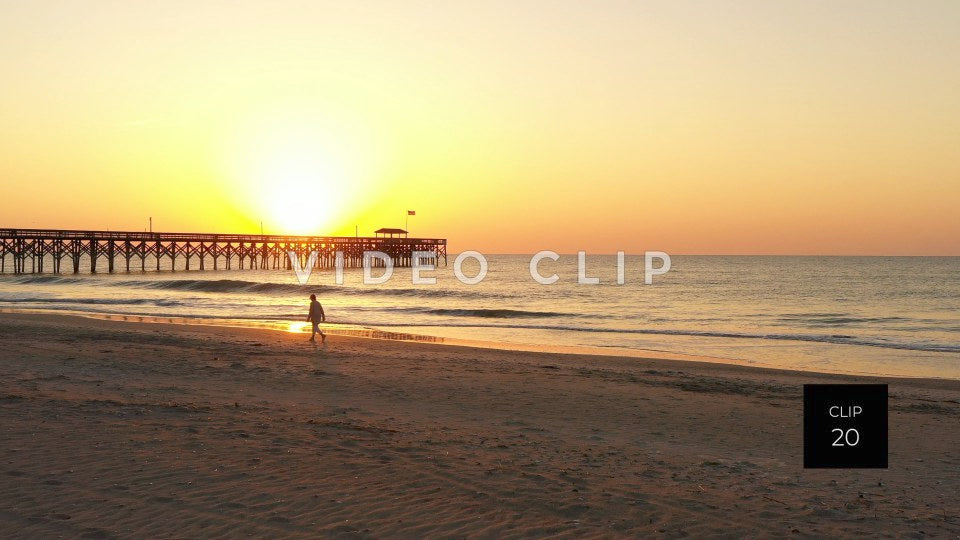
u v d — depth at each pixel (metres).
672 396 15.66
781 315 45.41
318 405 12.98
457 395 14.98
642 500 7.42
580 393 15.64
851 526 6.90
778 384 17.83
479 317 40.78
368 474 7.89
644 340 30.59
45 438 8.80
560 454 9.66
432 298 56.31
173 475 7.54
